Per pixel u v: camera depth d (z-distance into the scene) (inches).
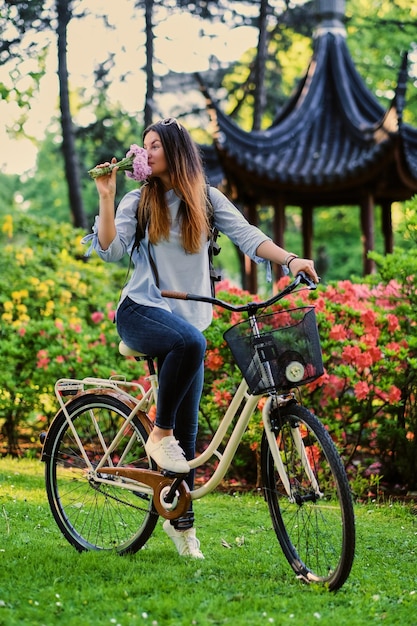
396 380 281.7
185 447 181.8
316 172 454.0
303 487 163.8
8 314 372.2
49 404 339.3
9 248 441.4
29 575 166.1
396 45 869.2
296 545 174.2
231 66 811.4
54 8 571.8
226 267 1152.8
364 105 501.0
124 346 179.6
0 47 518.0
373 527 223.3
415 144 485.1
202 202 173.9
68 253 494.3
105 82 682.2
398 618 147.6
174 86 727.1
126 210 174.9
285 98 860.0
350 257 945.5
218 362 284.4
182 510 172.1
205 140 842.2
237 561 182.2
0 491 258.2
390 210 509.7
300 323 157.2
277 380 156.9
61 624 141.5
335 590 158.2
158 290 171.9
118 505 205.9
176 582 162.2
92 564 172.6
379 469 291.7
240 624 140.8
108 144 737.0
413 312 291.0
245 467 296.8
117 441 185.0
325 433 156.6
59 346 336.2
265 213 925.2
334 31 507.2
